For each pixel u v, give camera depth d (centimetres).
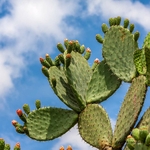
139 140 206
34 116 301
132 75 298
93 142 293
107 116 296
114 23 320
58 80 319
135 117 276
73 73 315
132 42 309
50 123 304
